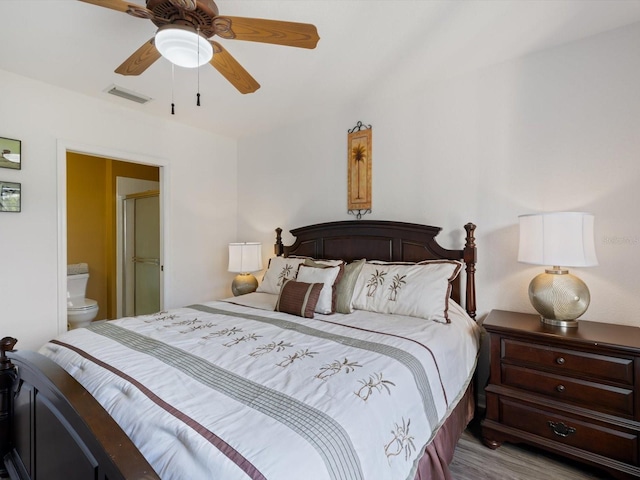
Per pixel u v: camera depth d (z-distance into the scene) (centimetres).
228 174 388
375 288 231
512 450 187
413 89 263
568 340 164
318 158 323
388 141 278
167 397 106
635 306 185
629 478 150
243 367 130
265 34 145
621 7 171
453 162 246
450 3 166
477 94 236
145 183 467
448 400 154
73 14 170
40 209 246
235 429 89
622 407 154
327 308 221
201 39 138
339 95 276
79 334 173
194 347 153
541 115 213
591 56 197
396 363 137
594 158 197
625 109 188
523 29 189
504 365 185
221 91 265
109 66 224
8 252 232
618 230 190
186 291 346
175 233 337
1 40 193
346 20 179
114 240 439
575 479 163
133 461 73
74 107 264
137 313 446
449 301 222
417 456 120
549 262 176
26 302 239
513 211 223
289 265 289
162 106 295
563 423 167
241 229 392
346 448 90
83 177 425
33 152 243
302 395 108
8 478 143
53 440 111
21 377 138
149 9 131
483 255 235
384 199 280
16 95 236
